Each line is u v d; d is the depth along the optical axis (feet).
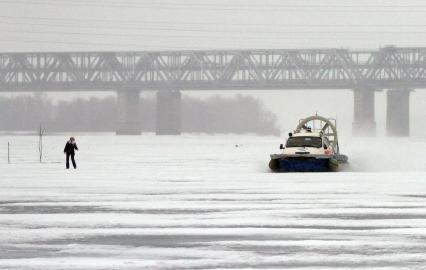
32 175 285.43
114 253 120.67
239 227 145.69
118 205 182.39
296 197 199.11
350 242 129.18
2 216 161.58
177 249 123.85
